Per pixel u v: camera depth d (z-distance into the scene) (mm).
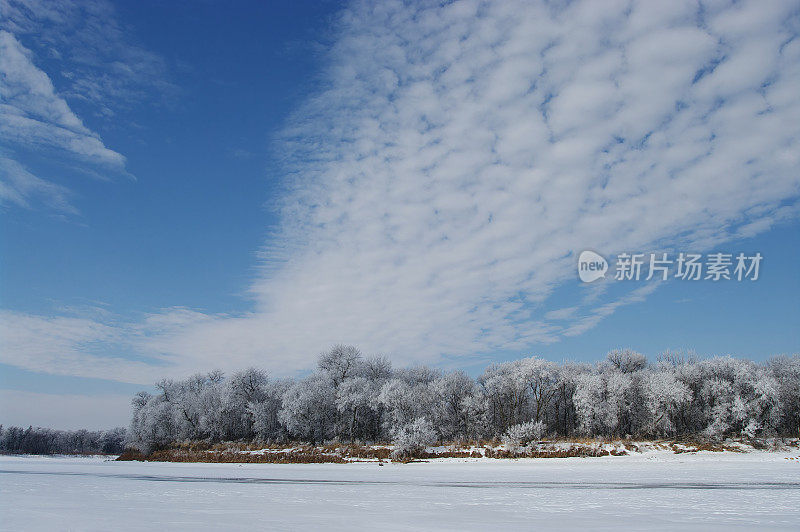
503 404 94625
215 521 25172
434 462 69438
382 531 22188
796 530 22391
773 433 75188
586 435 84875
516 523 24469
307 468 67688
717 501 31828
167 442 104500
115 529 22875
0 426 183750
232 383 105438
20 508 30562
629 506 30094
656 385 81312
